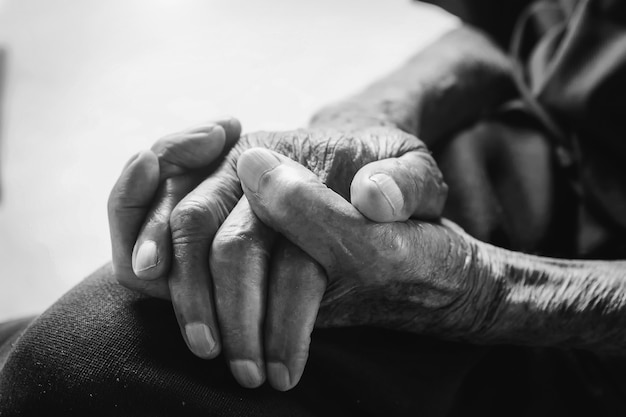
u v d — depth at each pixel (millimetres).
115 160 1063
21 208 1015
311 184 342
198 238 349
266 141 392
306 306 344
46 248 961
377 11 1390
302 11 1409
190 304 344
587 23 524
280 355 343
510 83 604
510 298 405
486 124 557
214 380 353
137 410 344
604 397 449
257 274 344
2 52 1336
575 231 515
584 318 408
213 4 1460
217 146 382
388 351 403
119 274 370
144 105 1158
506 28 682
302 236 342
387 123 469
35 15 1448
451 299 386
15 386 351
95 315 367
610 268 428
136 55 1298
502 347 443
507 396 437
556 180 523
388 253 350
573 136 530
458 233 403
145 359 352
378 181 344
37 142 1122
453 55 583
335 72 1180
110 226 367
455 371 411
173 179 375
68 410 344
